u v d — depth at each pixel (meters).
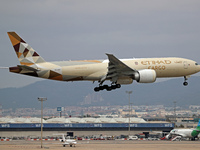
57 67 180.12
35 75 179.62
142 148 174.62
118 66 176.38
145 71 180.88
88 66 182.25
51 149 170.00
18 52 181.50
